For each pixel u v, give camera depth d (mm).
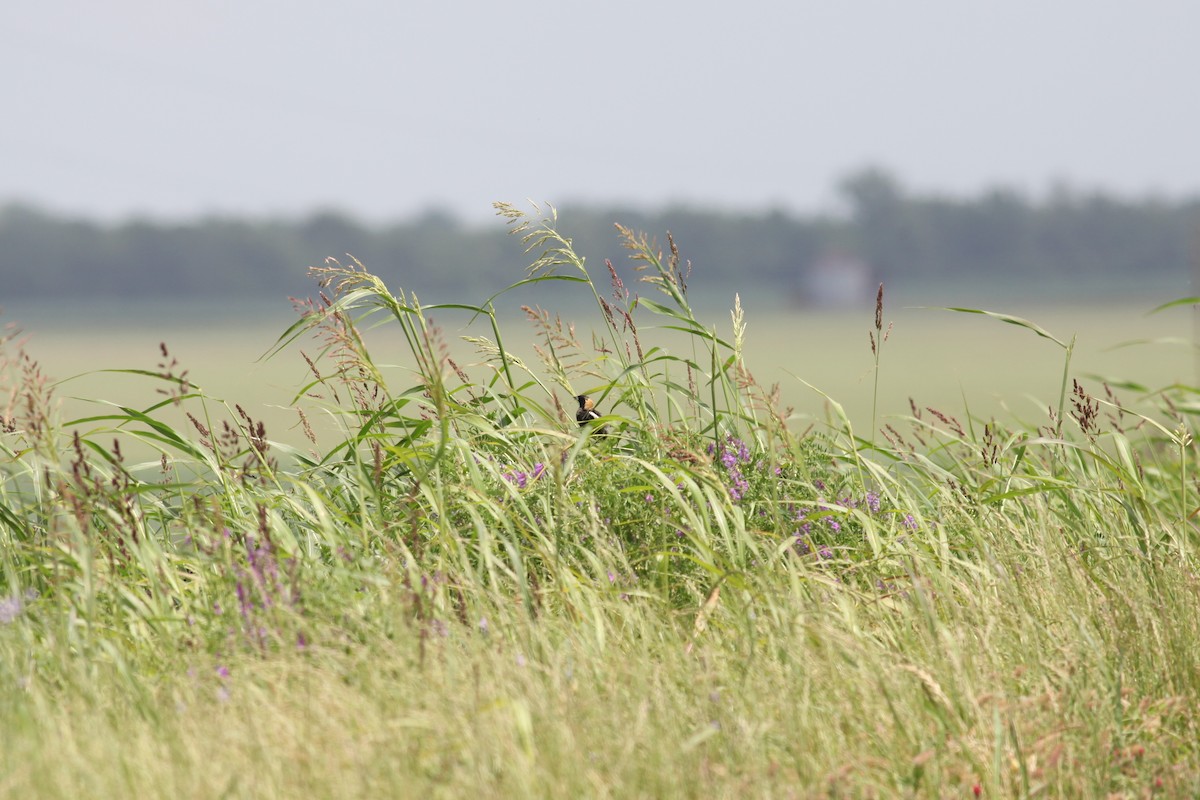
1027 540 18594
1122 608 16000
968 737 13094
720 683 14328
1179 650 15188
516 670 13367
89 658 14883
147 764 11867
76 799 11367
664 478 18000
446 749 12086
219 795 11359
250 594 15766
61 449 18844
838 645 14438
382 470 19422
